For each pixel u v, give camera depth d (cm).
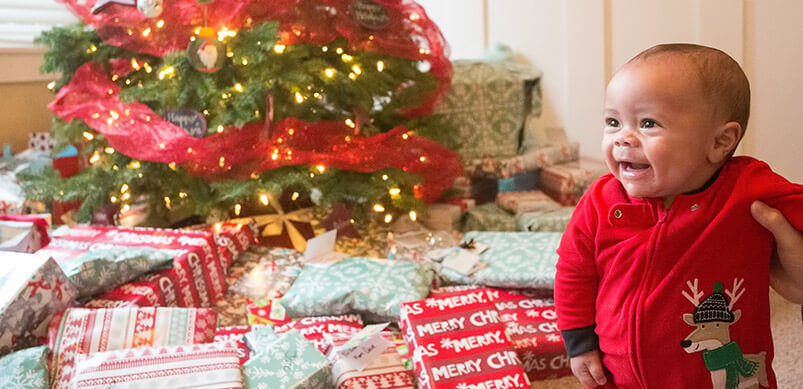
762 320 103
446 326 151
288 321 180
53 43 220
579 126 314
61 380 137
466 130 271
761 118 291
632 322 103
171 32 204
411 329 150
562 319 114
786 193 96
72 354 143
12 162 247
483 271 190
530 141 292
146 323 152
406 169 230
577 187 260
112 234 204
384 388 139
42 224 190
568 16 306
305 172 221
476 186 277
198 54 196
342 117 231
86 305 165
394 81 235
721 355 101
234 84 214
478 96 268
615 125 101
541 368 163
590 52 306
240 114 208
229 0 201
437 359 142
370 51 223
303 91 213
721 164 101
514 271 186
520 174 280
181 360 137
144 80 230
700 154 96
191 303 185
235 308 190
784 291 107
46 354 140
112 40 207
